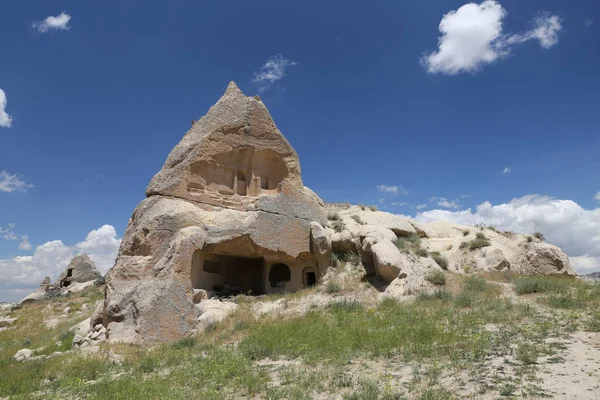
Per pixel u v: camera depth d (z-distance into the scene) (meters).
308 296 19.89
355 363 10.60
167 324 17.12
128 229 21.38
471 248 24.50
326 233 23.44
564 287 17.36
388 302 17.55
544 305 15.42
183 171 21.34
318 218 24.39
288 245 22.67
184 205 20.59
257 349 12.55
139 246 19.47
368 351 11.61
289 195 23.53
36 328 26.73
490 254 23.14
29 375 12.77
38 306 35.94
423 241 26.89
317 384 9.10
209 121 22.89
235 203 22.59
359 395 8.05
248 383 9.43
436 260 22.56
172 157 21.81
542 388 7.70
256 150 23.61
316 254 22.94
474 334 11.79
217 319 18.05
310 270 24.02
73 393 10.77
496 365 9.27
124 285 18.45
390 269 19.62
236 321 17.48
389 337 12.31
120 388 10.05
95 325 18.53
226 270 23.64
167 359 13.30
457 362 9.72
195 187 21.91
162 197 20.77
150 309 16.98
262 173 24.09
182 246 18.86
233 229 21.03
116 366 13.38
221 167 22.88
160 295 17.41
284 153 24.41
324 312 17.33
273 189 24.20
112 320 17.45
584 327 12.00
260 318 17.42
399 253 20.67
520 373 8.54
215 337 16.23
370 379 9.10
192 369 11.38
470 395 7.63
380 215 27.16
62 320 28.08
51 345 18.70
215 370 10.89
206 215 21.20
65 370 13.08
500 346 10.73
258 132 23.81
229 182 23.11
